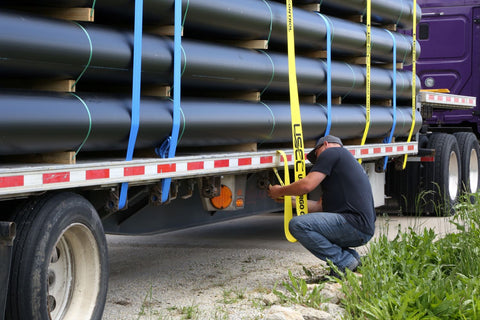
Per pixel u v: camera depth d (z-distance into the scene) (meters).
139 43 4.63
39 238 3.92
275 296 5.34
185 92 5.69
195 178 5.66
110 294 5.66
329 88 7.17
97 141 4.38
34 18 3.99
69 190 4.38
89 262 4.46
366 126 7.95
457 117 12.45
